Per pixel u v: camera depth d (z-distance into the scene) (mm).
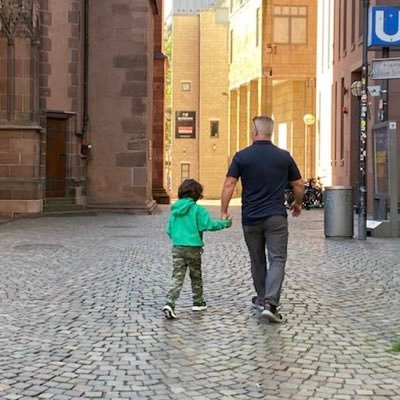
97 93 26203
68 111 24594
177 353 6117
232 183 7344
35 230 17750
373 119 22234
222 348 6273
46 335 6770
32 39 22328
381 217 16656
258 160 7246
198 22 63000
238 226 18984
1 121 22250
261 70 44844
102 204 25938
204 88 62562
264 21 44250
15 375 5500
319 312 7734
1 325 7184
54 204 24094
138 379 5398
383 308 7961
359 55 26781
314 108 44562
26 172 22266
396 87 21797
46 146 24344
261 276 7648
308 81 44688
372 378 5418
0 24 22000
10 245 14203
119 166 26203
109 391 5125
